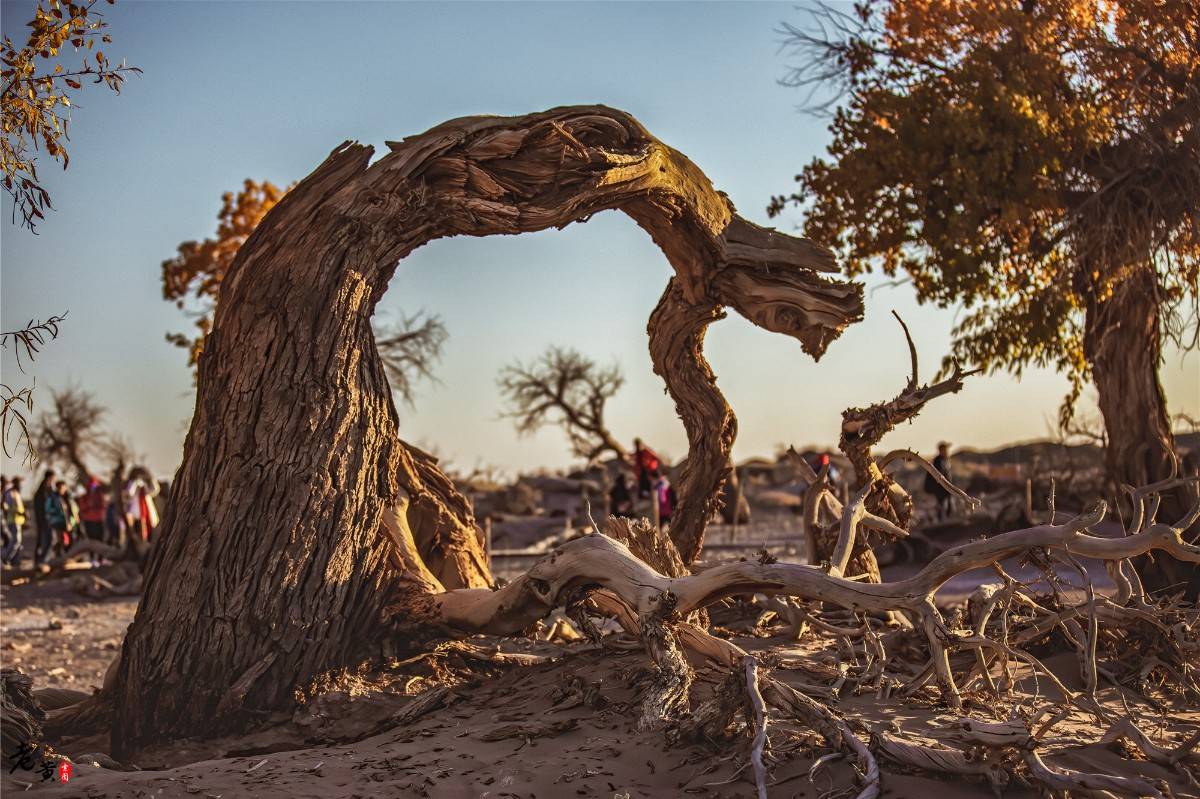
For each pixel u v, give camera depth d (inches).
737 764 191.3
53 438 1852.9
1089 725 221.3
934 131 608.1
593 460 2097.7
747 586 253.0
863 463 337.7
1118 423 562.6
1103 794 172.6
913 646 280.2
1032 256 641.0
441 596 310.7
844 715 217.3
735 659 262.1
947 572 229.9
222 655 275.0
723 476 407.5
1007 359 642.2
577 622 288.5
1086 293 603.5
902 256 676.7
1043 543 221.0
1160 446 547.2
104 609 749.9
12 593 834.8
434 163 307.6
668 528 410.9
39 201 237.5
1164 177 566.6
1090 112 593.0
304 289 289.4
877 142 632.4
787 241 365.7
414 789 191.2
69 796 187.5
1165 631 244.7
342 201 296.5
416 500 351.6
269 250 293.1
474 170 310.2
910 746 188.7
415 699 272.1
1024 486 938.7
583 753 208.2
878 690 240.7
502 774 196.1
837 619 339.6
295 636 279.9
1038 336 617.3
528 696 263.0
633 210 350.3
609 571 274.2
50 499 1003.3
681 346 396.5
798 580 246.8
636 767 198.1
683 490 408.8
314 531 284.2
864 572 340.8
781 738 200.7
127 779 200.1
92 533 1040.2
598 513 1344.7
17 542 985.5
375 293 303.6
